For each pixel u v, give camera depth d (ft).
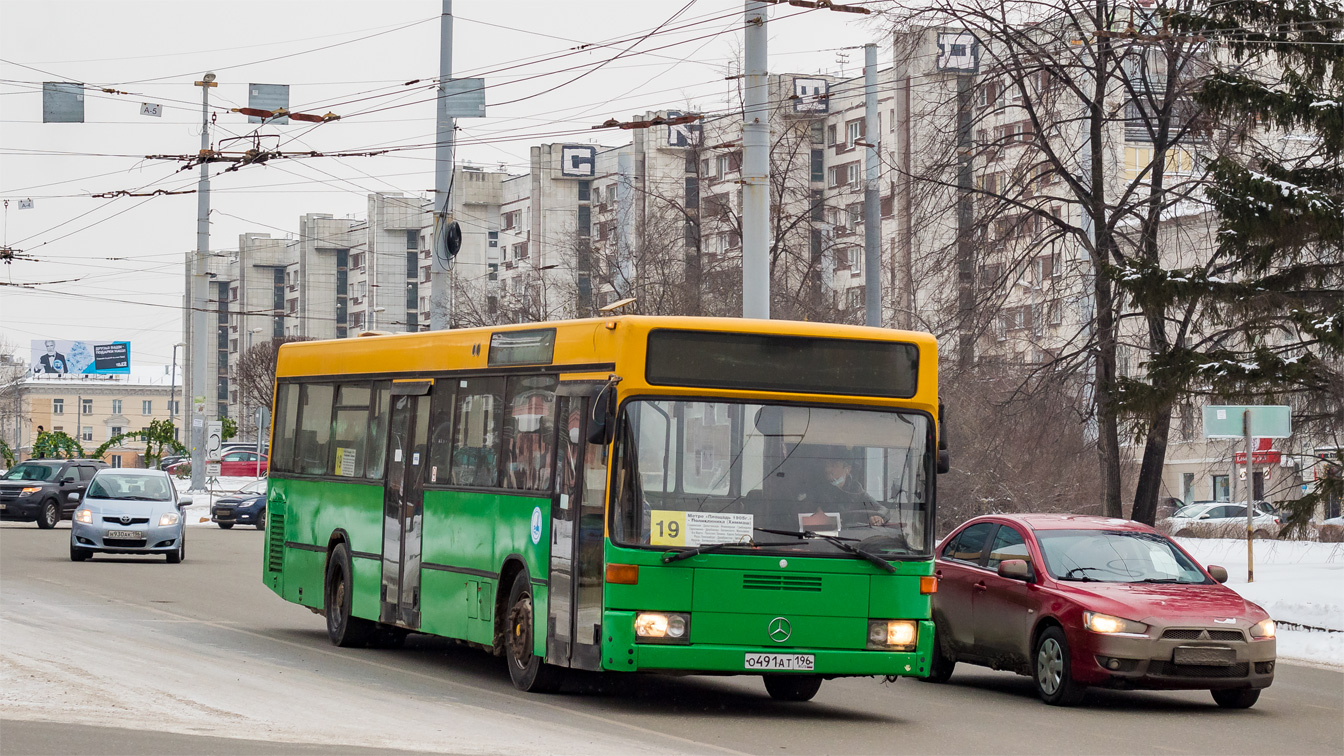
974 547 63.05
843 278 311.47
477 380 59.41
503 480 56.24
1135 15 111.45
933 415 51.57
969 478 142.72
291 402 78.38
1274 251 94.99
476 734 43.29
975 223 118.32
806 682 56.80
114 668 55.16
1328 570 113.09
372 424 68.64
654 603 47.88
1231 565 119.85
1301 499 96.07
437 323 119.55
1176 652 53.36
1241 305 95.71
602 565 48.52
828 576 49.19
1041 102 118.01
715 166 242.17
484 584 57.00
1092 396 115.96
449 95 118.83
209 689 50.85
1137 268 97.40
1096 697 59.26
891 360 51.34
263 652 64.69
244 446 327.67
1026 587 58.29
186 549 144.36
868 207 125.08
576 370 51.78
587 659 49.01
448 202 119.24
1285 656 74.95
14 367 643.86
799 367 50.37
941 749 44.73
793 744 44.80
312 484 74.18
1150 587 56.54
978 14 116.37
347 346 72.28
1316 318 92.07
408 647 71.26
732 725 48.52
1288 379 95.30
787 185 188.85
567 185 442.91
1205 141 111.55
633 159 383.24
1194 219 114.32
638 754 40.93
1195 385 97.30
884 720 51.37
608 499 48.44
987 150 122.21
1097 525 60.95
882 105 336.90
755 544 48.78
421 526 62.64
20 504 172.24
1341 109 93.61
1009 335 123.24
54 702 46.57
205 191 200.95
